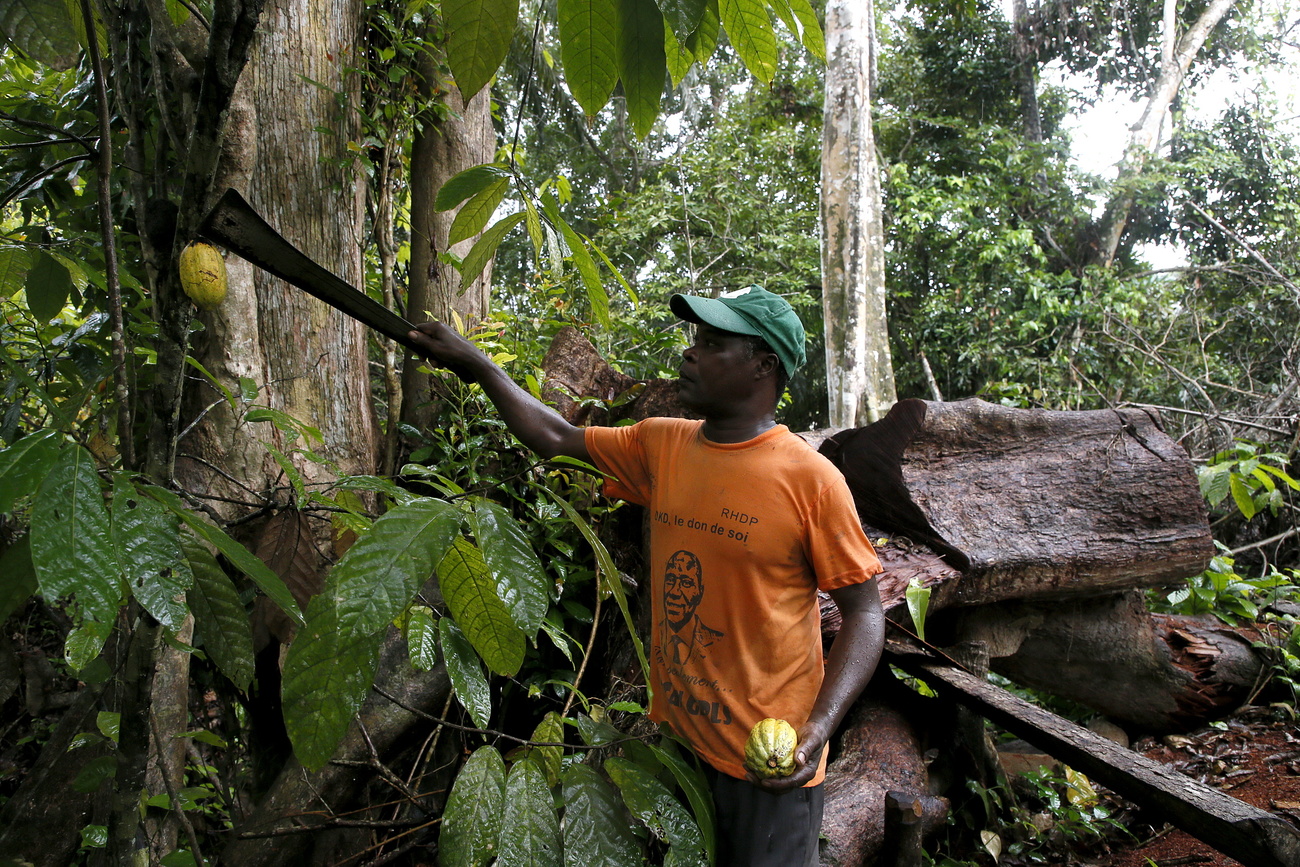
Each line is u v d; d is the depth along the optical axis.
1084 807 3.21
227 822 2.66
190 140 1.05
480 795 1.17
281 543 1.49
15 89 2.77
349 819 2.43
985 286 12.09
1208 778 3.53
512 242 10.82
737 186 11.61
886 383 8.12
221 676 2.82
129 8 1.25
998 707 2.56
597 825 1.26
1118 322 10.73
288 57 2.97
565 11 1.04
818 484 1.64
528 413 1.90
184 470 2.57
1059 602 3.46
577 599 3.11
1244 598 4.21
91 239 2.52
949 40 14.45
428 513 1.02
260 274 2.84
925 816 2.44
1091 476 3.46
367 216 3.94
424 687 2.66
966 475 3.38
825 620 2.75
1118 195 13.40
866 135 8.09
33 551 0.74
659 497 1.81
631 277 10.70
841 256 8.08
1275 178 13.38
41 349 2.19
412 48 3.34
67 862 2.12
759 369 1.72
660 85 1.08
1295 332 8.54
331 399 2.97
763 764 1.43
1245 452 4.73
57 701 2.83
